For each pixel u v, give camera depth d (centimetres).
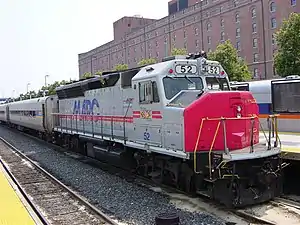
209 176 987
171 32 8625
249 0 6631
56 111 2670
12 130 4594
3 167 1819
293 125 1653
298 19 3697
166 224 805
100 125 1691
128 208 1038
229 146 1020
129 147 1409
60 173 1633
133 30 10381
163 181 1208
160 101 1120
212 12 7462
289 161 1145
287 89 1681
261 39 6481
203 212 964
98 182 1398
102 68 11962
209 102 1016
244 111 1046
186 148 998
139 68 1321
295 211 956
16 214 934
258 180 970
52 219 966
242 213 928
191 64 1141
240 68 4784
